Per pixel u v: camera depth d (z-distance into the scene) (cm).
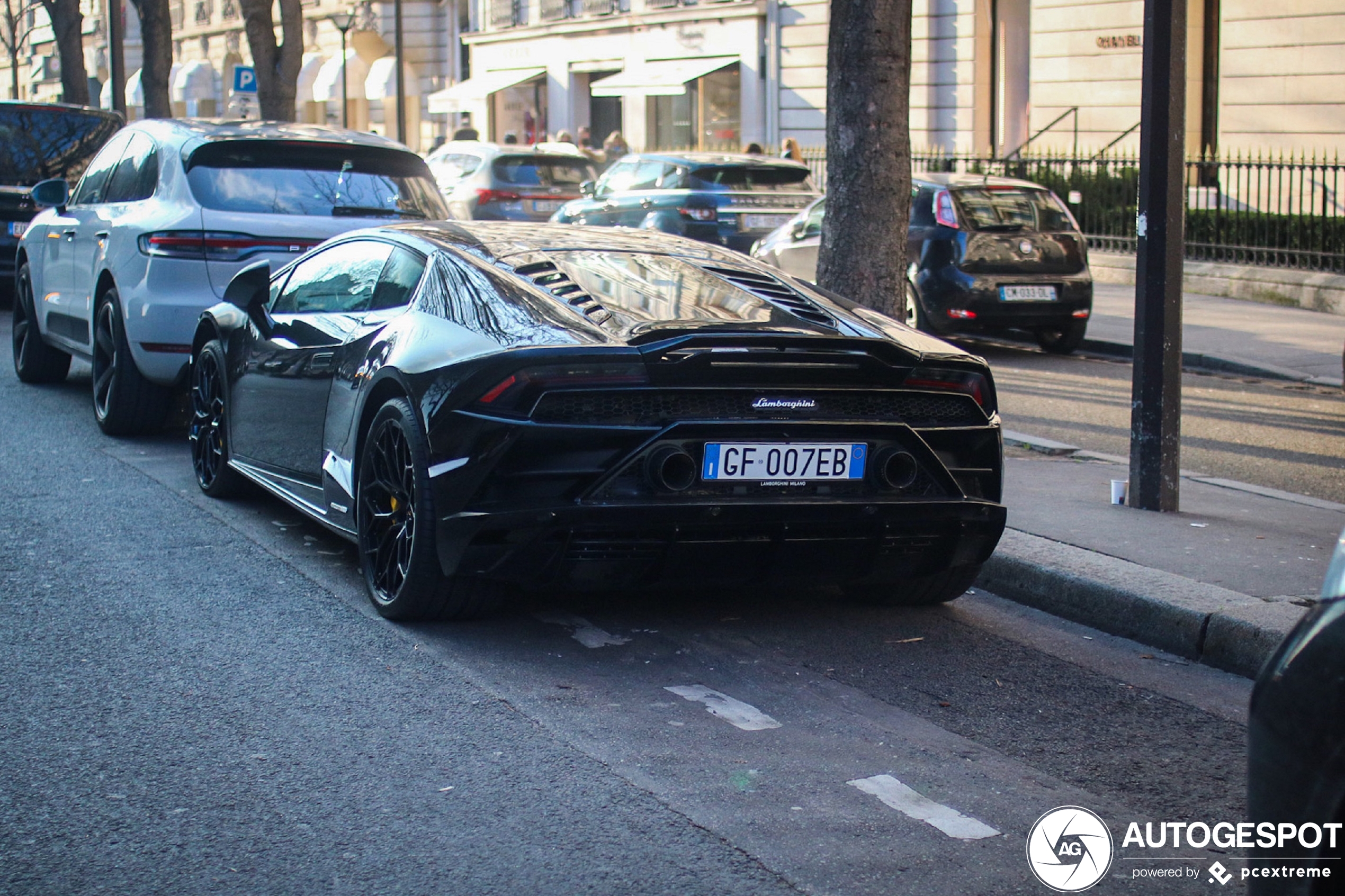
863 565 483
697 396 450
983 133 2719
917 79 2791
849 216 782
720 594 545
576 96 3806
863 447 466
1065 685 455
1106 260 1906
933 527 478
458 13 4350
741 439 452
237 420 646
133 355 784
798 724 409
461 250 531
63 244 930
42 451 785
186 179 792
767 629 503
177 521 636
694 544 450
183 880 305
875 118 774
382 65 4400
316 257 626
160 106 2423
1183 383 1188
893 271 785
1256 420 1001
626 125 3619
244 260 773
